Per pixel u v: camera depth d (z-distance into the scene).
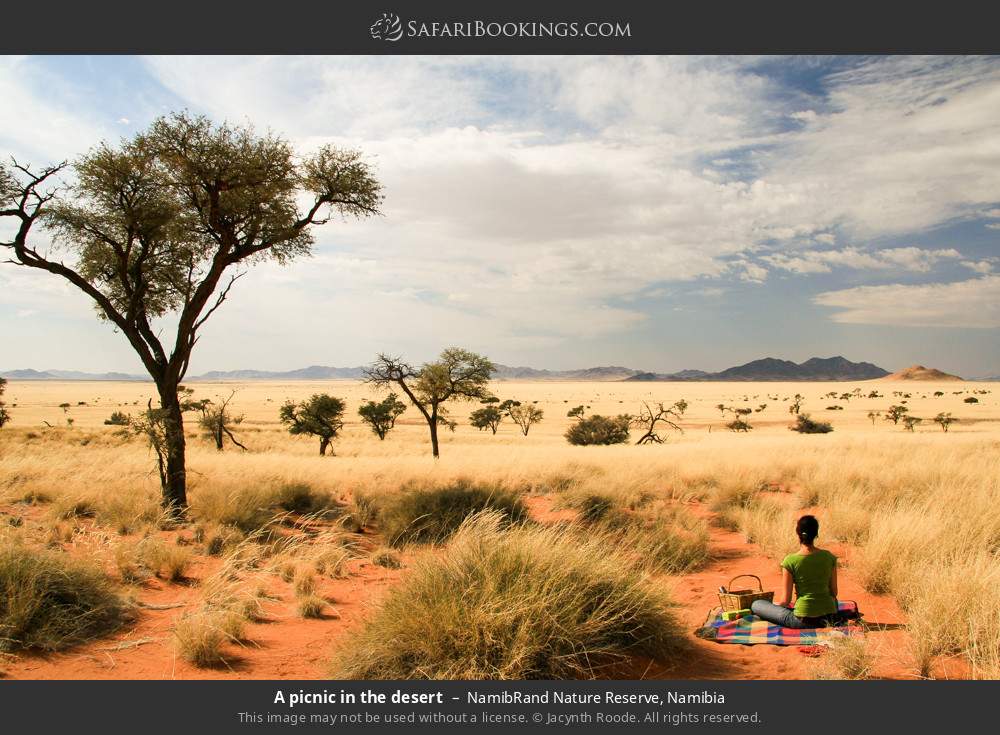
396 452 43.25
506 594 5.58
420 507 12.07
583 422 57.97
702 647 6.12
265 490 14.55
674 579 8.39
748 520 11.46
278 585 8.75
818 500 13.48
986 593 5.69
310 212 15.48
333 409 42.44
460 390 33.03
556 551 6.51
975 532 8.22
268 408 131.75
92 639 6.52
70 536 10.53
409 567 9.19
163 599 7.96
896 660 5.42
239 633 6.61
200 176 13.91
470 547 6.85
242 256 15.06
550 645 5.39
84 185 13.96
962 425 86.62
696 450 26.94
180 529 11.95
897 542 7.80
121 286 16.09
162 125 13.90
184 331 14.30
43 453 24.70
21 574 6.80
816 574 6.32
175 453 13.57
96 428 50.75
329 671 5.58
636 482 15.49
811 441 29.70
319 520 13.26
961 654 5.47
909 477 14.05
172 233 14.40
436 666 5.27
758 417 114.44
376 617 5.93
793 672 5.38
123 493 14.01
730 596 6.91
